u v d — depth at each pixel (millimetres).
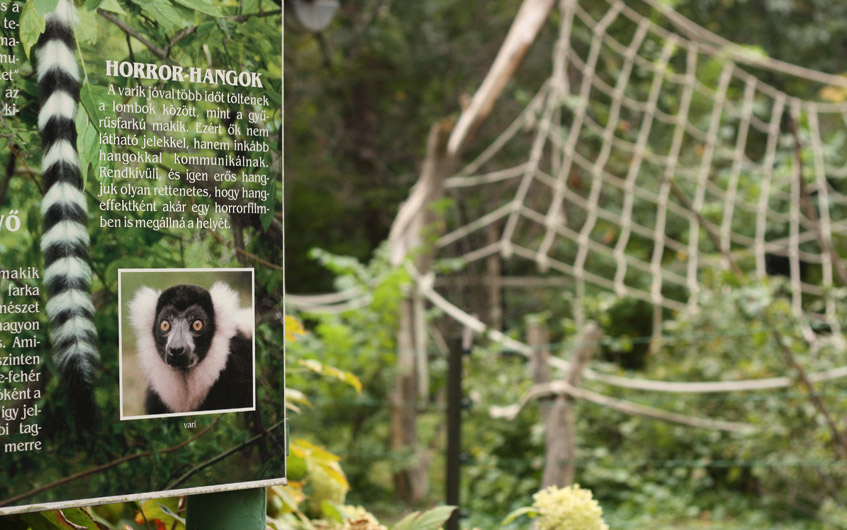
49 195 1648
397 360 7676
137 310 1719
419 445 7773
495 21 15227
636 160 10398
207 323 1783
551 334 11555
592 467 7762
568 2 10664
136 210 1722
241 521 1884
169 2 1760
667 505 7625
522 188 9508
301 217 15742
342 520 2672
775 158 12742
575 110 10219
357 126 15773
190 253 1770
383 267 8008
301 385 6816
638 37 11211
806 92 14875
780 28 15000
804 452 7016
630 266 12461
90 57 1687
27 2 1636
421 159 15492
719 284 7883
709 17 14922
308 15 7297
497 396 7465
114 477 1691
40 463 1631
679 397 7762
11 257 1612
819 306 7961
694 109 13594
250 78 1838
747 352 7512
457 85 15461
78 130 1671
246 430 1822
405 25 14938
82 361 1668
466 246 11992
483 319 11844
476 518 6883
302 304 8320
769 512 7559
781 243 10703
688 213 10062
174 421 1751
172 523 2246
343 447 7961
